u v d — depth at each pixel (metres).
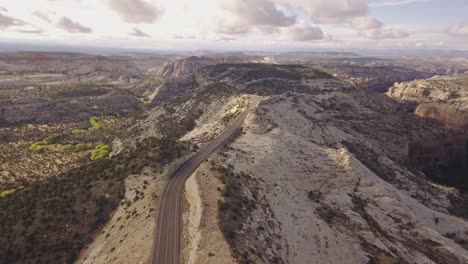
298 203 76.75
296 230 64.50
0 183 110.00
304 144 104.81
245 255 49.19
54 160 132.00
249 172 78.50
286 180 85.25
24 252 61.31
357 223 77.88
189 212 61.94
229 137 106.12
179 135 140.75
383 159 130.00
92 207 70.06
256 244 53.97
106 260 54.81
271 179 80.56
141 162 80.62
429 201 112.50
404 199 95.19
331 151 103.94
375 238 73.50
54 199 73.56
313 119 144.38
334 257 63.81
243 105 139.25
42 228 65.94
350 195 89.19
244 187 68.50
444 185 141.12
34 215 69.56
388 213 85.19
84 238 64.25
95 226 66.69
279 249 56.34
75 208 69.94
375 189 91.12
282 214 66.88
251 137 106.25
